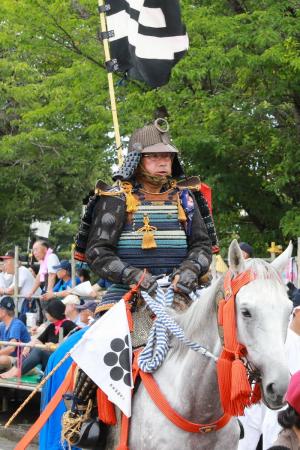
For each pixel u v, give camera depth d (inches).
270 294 183.8
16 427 469.1
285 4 557.0
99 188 231.5
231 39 542.9
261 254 631.8
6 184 1077.1
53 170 1050.7
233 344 186.7
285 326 183.8
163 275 227.9
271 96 572.1
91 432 226.8
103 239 227.6
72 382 233.6
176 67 538.9
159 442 205.9
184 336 205.5
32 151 990.4
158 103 580.1
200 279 235.3
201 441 205.3
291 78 558.6
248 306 183.3
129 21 344.8
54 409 232.4
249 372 187.3
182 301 224.2
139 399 214.4
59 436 251.9
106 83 628.1
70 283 517.0
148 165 232.5
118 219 228.5
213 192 610.5
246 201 630.5
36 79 937.5
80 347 219.3
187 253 233.8
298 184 622.2
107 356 217.2
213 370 201.5
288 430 163.8
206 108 581.9
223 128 597.6
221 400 191.3
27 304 551.5
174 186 237.9
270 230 644.1
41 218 1146.7
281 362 176.9
